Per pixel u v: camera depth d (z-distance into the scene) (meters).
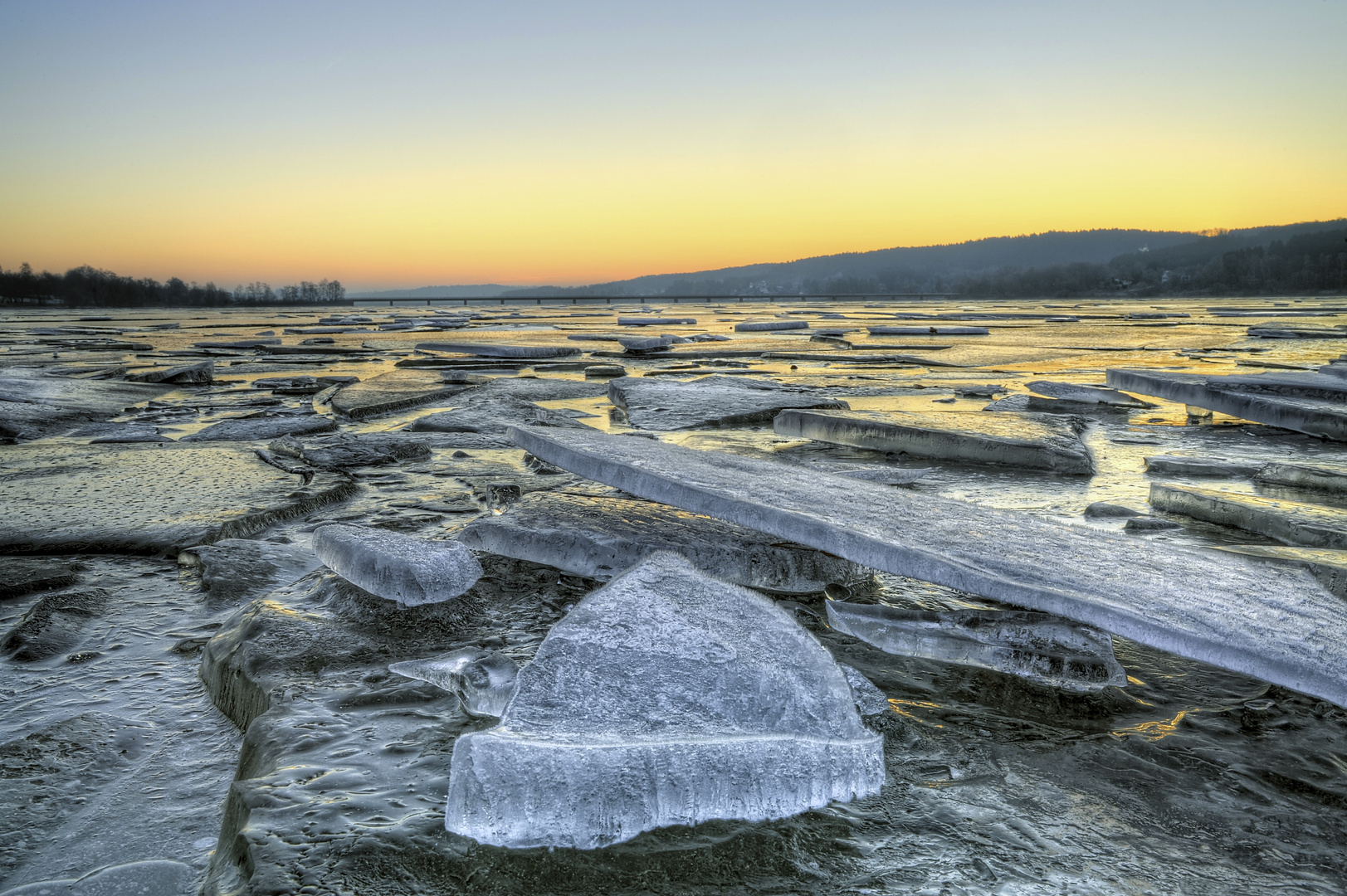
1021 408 6.57
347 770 1.31
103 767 1.45
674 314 35.88
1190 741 1.52
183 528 2.87
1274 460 4.52
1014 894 1.06
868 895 1.04
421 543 2.34
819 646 1.57
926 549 2.01
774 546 2.41
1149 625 1.64
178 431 5.59
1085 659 1.77
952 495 3.70
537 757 1.15
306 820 1.16
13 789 1.36
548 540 2.47
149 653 1.97
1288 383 5.92
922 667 1.84
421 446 4.62
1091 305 49.78
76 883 1.13
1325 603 1.88
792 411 5.05
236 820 1.19
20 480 3.64
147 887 1.13
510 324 24.56
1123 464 4.46
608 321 26.89
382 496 3.60
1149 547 2.26
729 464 2.94
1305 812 1.30
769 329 19.53
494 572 2.36
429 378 8.52
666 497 2.43
